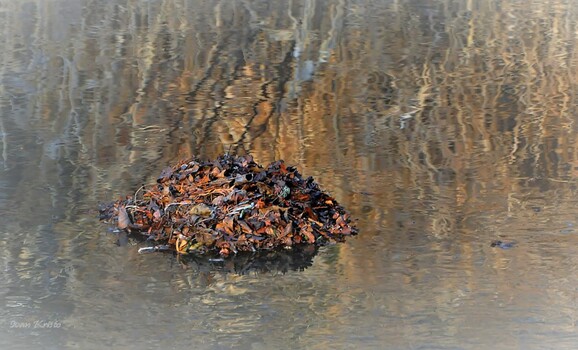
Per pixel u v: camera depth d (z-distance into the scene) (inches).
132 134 389.1
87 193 307.6
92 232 269.9
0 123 406.0
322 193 283.6
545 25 706.2
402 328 211.3
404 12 762.2
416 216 284.8
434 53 586.9
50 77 505.4
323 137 385.4
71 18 710.5
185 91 472.4
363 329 211.2
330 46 600.4
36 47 591.5
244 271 242.8
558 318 215.5
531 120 419.5
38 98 455.5
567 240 263.9
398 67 541.0
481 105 450.3
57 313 219.5
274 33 646.5
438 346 202.7
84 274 241.6
